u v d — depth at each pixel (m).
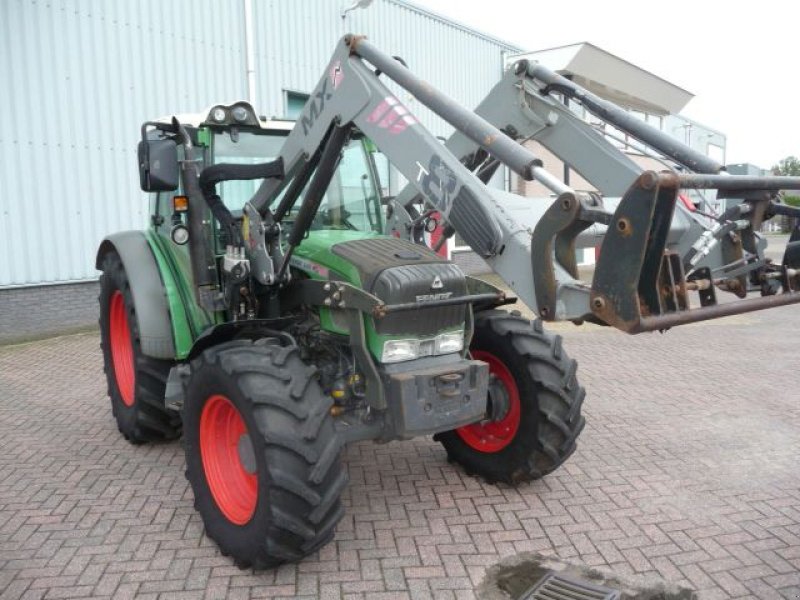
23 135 8.41
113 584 3.09
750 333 9.44
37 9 8.38
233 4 10.43
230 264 3.70
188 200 3.79
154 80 9.56
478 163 4.17
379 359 3.35
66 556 3.33
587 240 4.02
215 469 3.44
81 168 8.95
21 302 8.59
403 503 3.91
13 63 8.25
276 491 2.91
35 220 8.59
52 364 7.40
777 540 3.49
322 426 3.04
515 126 4.20
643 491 4.07
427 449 4.77
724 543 3.46
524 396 3.85
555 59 14.86
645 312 2.53
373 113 3.22
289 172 3.65
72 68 8.74
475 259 14.81
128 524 3.67
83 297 9.20
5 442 4.97
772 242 27.56
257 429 2.97
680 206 3.50
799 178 2.96
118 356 5.10
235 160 4.23
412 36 13.61
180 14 9.78
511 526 3.64
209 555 3.35
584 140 3.93
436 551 3.38
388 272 3.36
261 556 3.02
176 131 3.96
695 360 7.66
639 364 7.46
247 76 10.67
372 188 4.59
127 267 4.40
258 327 3.66
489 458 4.10
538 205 3.36
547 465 3.89
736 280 3.10
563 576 3.15
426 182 3.05
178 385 3.94
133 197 9.48
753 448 4.79
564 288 2.67
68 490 4.11
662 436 5.04
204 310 4.03
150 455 4.70
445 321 3.54
